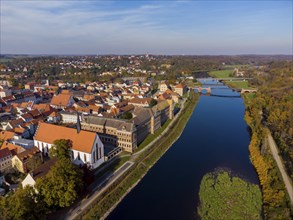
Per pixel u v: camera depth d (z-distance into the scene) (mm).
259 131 174500
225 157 151500
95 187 110562
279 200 100188
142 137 170250
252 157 143750
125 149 151750
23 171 119500
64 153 120125
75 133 132250
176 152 159250
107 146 156500
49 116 194500
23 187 94812
